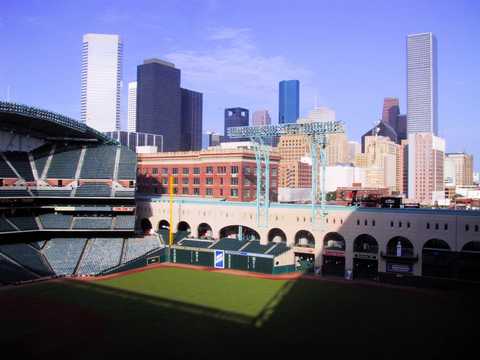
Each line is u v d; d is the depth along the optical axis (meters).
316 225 102.94
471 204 171.50
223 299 76.81
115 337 57.91
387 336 58.94
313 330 61.03
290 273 101.31
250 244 109.00
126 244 113.12
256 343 56.09
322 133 99.81
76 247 107.38
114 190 116.19
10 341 56.56
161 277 94.75
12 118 105.81
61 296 78.12
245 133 108.06
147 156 158.50
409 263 92.75
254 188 142.00
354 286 88.00
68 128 116.12
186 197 139.88
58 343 55.88
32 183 112.50
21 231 101.50
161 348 54.31
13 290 82.06
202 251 108.62
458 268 90.56
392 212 94.44
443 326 63.19
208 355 52.22
